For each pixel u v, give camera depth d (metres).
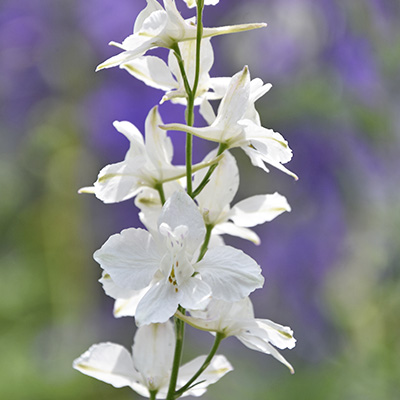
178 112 0.88
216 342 0.36
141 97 0.93
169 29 0.36
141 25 0.37
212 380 0.38
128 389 0.80
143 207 0.37
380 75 0.68
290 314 0.75
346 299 0.72
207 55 0.37
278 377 0.69
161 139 0.36
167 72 0.37
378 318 0.68
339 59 0.69
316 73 0.71
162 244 0.35
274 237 0.78
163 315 0.34
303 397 0.66
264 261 0.78
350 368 0.67
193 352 0.79
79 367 0.38
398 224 0.67
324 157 0.72
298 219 0.77
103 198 0.37
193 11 0.81
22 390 0.79
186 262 0.35
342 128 0.69
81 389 0.79
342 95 0.69
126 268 0.35
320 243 0.75
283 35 0.74
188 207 0.35
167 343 0.38
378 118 0.67
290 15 0.74
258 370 0.71
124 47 0.36
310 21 0.72
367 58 0.68
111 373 0.38
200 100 0.37
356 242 0.73
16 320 0.91
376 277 0.68
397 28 0.68
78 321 0.93
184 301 0.34
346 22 0.69
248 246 0.79
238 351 0.76
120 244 0.35
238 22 0.80
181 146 0.85
